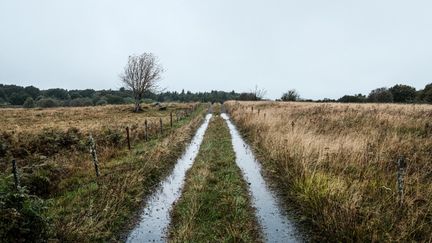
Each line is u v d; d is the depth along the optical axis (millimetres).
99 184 9305
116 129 19000
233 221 6914
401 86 91562
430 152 10234
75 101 97500
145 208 8195
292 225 6898
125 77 43750
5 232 4957
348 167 9297
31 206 5562
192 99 140125
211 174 10547
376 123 16594
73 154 12625
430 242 5520
